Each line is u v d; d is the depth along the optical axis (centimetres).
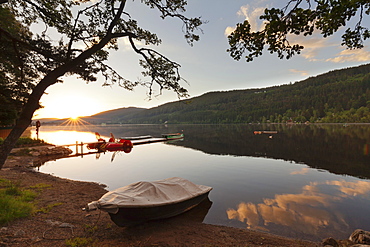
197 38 657
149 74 698
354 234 584
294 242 560
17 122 428
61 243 482
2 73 847
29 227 548
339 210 820
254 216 763
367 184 1173
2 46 580
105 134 7094
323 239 600
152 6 644
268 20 319
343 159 1919
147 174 1472
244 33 357
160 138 4734
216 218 739
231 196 984
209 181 1263
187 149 2945
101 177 1384
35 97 441
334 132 5488
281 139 4006
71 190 973
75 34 566
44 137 5031
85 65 625
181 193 737
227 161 1959
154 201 622
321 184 1180
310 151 2442
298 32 324
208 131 7800
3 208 594
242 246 523
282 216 764
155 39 697
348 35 357
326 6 291
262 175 1401
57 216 647
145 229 604
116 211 534
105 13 627
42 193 891
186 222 680
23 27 725
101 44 515
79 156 2361
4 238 471
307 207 850
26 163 1703
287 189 1091
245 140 4019
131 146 3134
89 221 625
